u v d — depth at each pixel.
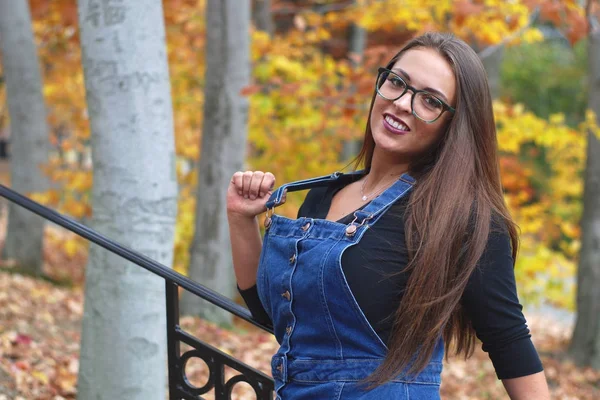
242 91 6.04
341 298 1.68
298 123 7.30
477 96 1.77
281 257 1.82
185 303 7.26
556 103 21.58
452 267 1.63
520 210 8.41
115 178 2.71
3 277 7.22
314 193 2.05
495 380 6.57
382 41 11.05
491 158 1.76
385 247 1.68
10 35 8.30
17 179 8.54
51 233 9.95
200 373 5.11
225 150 7.05
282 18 11.47
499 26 6.00
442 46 1.80
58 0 7.29
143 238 2.72
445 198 1.67
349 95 6.09
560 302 10.75
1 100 11.47
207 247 7.23
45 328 5.49
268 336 7.03
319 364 1.72
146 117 2.72
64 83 8.95
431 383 1.74
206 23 6.89
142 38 2.70
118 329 2.71
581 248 7.76
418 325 1.64
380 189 1.87
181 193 8.55
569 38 5.43
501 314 1.66
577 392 6.69
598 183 7.63
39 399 3.82
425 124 1.79
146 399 2.74
